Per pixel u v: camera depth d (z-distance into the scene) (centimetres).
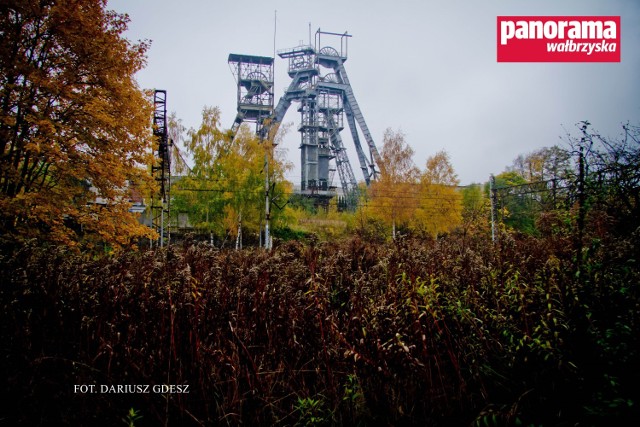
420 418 291
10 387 290
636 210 604
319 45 6569
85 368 298
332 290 498
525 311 333
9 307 349
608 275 370
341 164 6222
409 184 3120
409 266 457
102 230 1252
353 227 3125
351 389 318
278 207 2619
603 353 295
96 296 383
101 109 1228
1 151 1182
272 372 317
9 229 1088
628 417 246
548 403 292
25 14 1166
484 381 329
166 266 471
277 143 2888
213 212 2731
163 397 291
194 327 315
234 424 285
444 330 342
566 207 670
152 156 1422
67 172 1209
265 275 441
